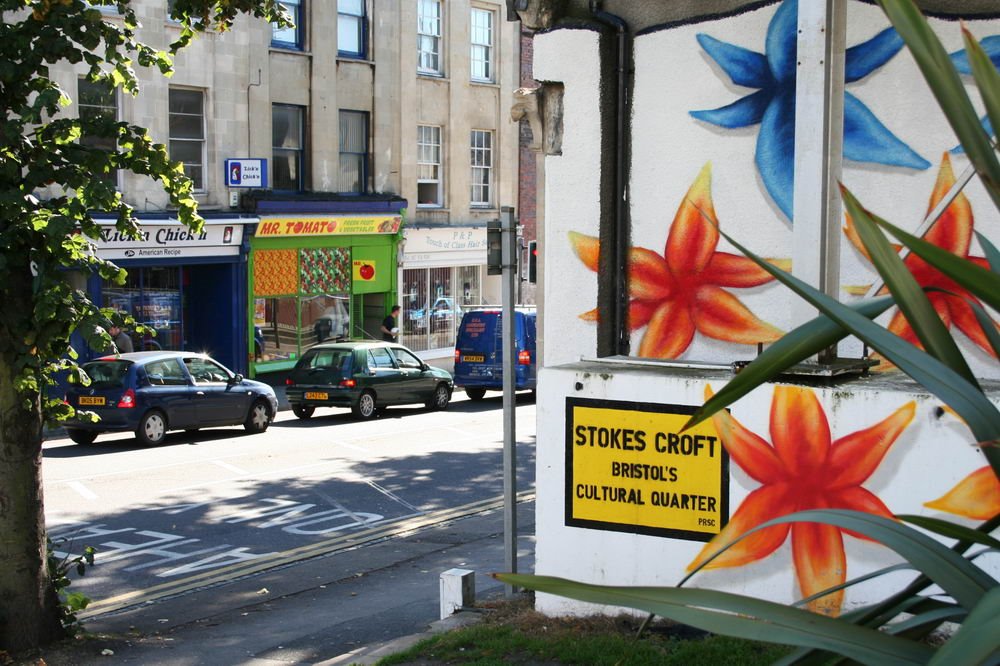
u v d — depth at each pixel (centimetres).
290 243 2917
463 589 867
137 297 2586
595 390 704
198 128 2712
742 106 800
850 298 774
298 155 2994
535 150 860
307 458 1858
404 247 3269
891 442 618
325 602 1031
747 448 658
